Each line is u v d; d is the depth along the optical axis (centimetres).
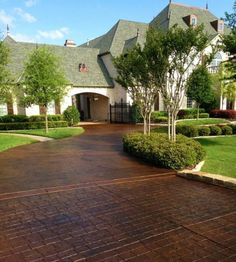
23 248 361
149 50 902
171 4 3244
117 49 2852
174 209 488
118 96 2777
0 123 2095
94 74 2784
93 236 390
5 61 1498
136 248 358
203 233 398
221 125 1748
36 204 518
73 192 587
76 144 1327
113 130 2011
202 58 924
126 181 667
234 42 1101
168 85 937
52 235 395
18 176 724
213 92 2525
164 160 781
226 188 611
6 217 460
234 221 438
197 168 786
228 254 343
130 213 471
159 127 2027
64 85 1870
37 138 1580
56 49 2798
